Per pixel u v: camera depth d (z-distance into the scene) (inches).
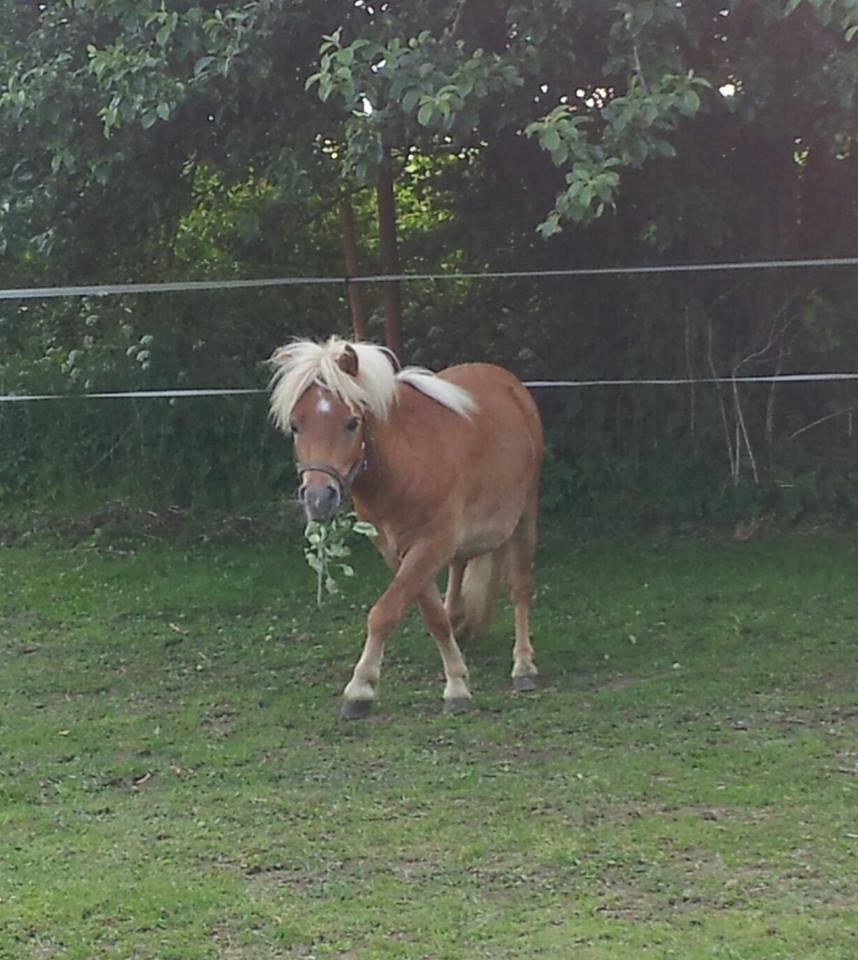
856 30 240.5
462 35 283.6
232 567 356.2
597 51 284.7
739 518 385.7
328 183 354.9
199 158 331.6
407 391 239.8
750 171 366.6
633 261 384.8
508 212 394.9
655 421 400.2
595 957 150.0
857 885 168.6
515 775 211.9
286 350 230.5
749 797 198.8
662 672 267.3
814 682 258.5
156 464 409.1
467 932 157.8
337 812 198.4
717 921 158.9
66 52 303.4
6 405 415.8
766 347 389.1
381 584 338.0
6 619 315.9
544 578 342.6
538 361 408.5
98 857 183.6
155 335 406.3
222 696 259.1
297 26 289.1
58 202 335.6
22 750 230.5
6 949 157.0
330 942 156.9
